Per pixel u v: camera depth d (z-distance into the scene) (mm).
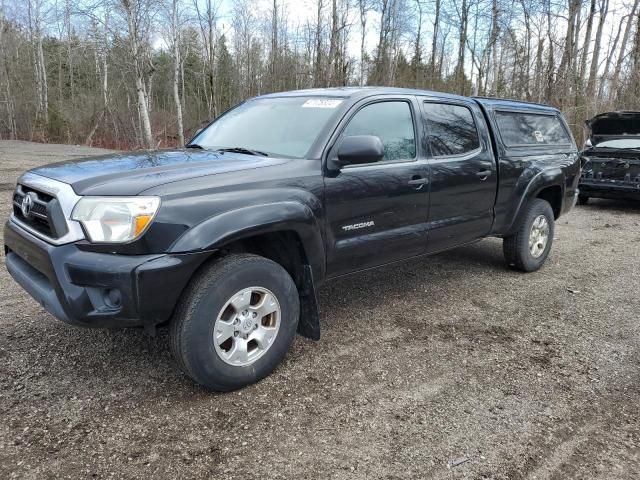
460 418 2848
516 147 5184
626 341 3930
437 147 4309
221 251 3137
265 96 4512
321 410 2887
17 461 2389
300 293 3457
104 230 2611
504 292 4984
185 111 33906
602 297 4914
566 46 17391
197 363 2836
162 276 2633
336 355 3562
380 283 5172
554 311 4512
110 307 2672
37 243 2818
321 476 2361
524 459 2521
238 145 3877
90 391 3008
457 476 2385
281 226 3068
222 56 38719
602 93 17703
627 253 6684
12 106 34062
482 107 4926
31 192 3066
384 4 27000
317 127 3590
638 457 2566
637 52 17734
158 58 40594
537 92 18469
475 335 3963
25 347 3510
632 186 9352
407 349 3684
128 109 30625
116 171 2963
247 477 2342
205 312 2820
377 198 3729
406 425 2768
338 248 3543
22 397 2916
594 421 2867
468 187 4539
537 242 5582
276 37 30344
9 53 35094
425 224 4207
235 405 2914
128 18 19422
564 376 3359
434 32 28750
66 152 20344
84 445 2525
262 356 3143
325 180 3395
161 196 2691
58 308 2727
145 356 3439
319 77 25266
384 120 3916
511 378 3309
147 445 2543
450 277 5426
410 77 30266
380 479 2352
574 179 5930
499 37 22281
